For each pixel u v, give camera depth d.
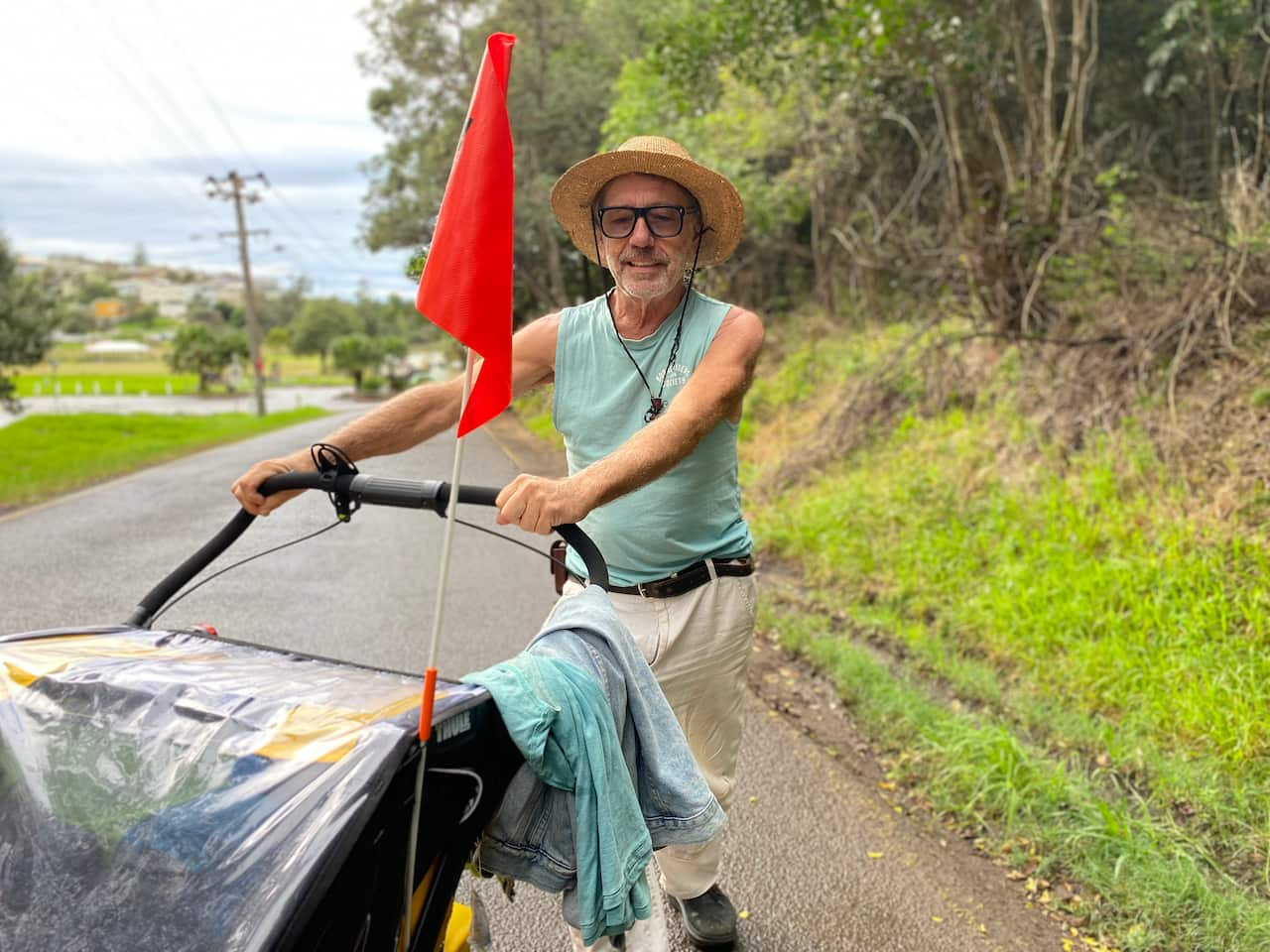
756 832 3.70
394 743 1.53
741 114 13.36
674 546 2.58
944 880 3.38
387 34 27.48
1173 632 4.97
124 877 1.54
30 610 6.47
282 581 7.17
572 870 1.84
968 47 8.68
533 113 24.52
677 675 2.62
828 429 10.15
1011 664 5.31
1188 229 7.14
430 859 1.73
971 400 8.91
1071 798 3.74
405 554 8.05
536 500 1.95
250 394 70.12
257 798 1.54
